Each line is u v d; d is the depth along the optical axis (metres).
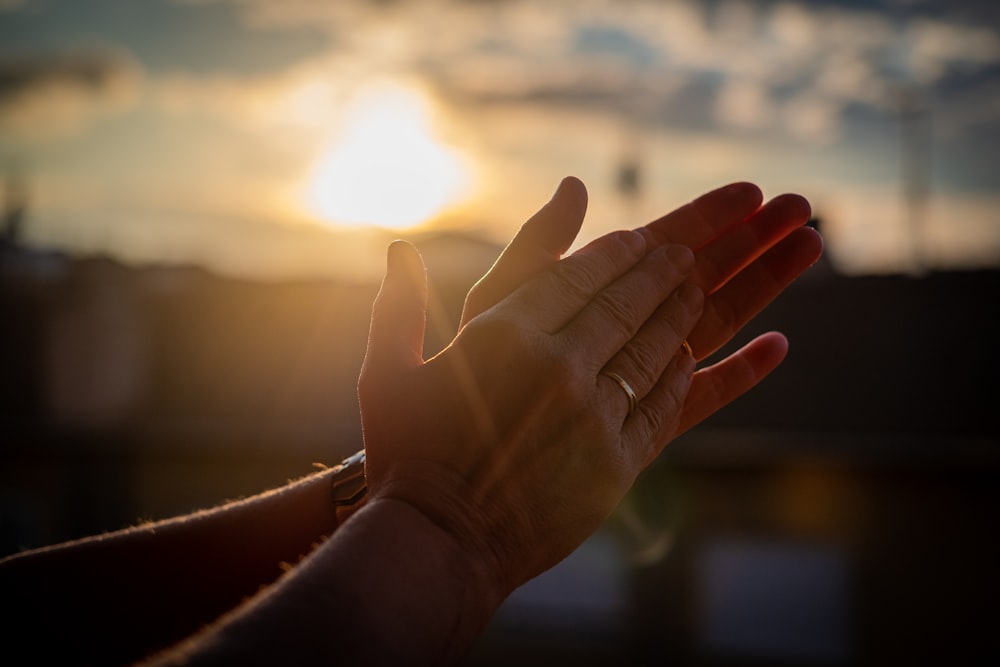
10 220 18.66
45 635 0.85
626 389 0.73
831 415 15.95
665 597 10.39
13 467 12.41
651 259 0.79
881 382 16.28
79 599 0.87
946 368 16.22
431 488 0.67
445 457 0.68
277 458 12.12
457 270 17.88
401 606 0.60
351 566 0.60
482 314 0.73
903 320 16.61
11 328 17.83
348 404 17.48
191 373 18.14
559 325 0.73
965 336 16.36
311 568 0.60
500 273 0.81
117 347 18.16
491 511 0.67
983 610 10.06
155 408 17.88
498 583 0.67
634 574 10.41
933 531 10.30
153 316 18.39
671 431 0.79
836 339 16.64
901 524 10.35
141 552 0.90
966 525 10.20
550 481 0.69
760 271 0.92
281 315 18.44
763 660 10.30
